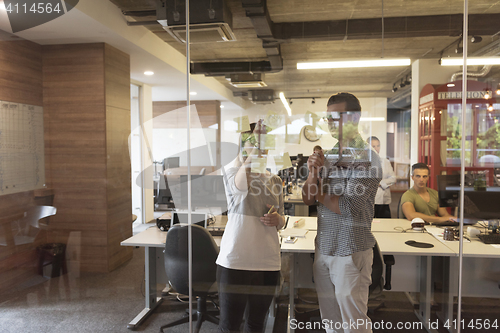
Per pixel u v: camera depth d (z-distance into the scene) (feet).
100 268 5.85
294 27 5.36
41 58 5.74
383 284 5.37
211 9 5.43
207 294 5.71
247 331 5.68
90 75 5.68
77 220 5.85
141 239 5.75
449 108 5.17
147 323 5.83
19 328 6.04
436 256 5.27
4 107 5.76
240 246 5.54
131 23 5.58
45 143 5.85
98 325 5.89
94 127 5.71
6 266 6.05
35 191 5.93
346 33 5.29
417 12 5.23
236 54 5.42
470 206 5.18
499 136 5.11
